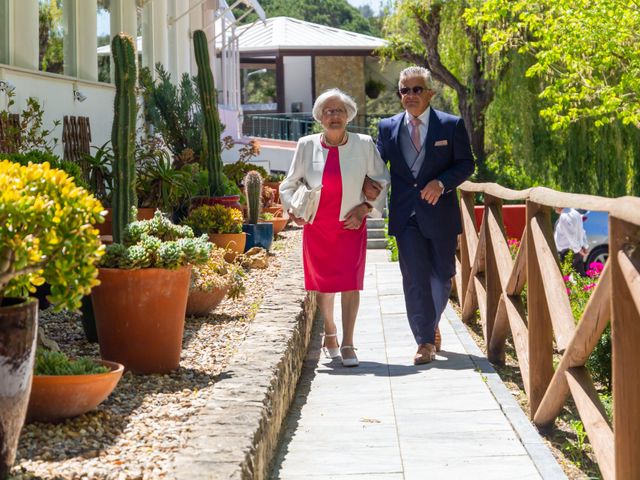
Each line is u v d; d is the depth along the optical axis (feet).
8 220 9.95
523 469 13.85
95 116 36.60
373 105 115.03
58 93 32.48
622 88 50.19
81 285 10.65
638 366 10.71
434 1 77.30
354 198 20.40
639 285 9.96
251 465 11.50
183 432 12.45
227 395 14.07
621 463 10.84
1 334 9.94
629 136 71.97
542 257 15.51
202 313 22.04
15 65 29.63
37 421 12.67
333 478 13.61
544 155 75.61
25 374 10.27
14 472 10.70
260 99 119.03
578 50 49.78
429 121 20.83
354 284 20.75
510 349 23.71
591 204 11.96
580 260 43.70
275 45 107.45
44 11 32.53
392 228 21.24
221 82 79.15
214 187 34.96
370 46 109.29
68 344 18.38
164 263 15.94
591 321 12.62
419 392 18.45
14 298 10.77
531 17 50.98
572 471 14.47
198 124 43.91
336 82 112.27
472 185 24.18
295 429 16.29
